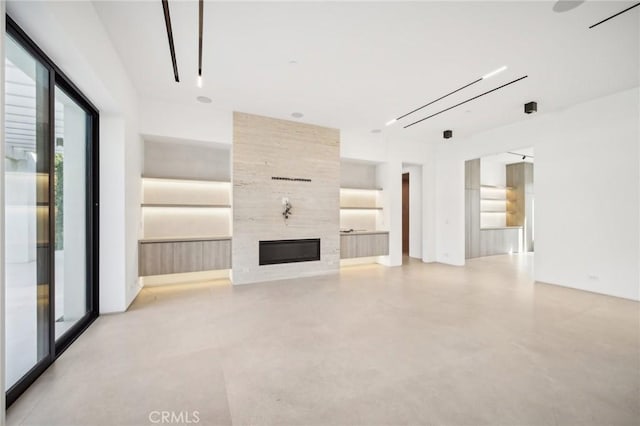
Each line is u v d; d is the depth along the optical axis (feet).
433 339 9.05
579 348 8.42
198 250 15.25
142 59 10.80
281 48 10.04
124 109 11.37
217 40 9.57
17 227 6.66
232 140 16.14
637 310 11.75
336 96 14.12
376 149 21.29
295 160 17.90
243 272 16.30
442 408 5.81
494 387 6.53
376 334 9.42
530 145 17.24
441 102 14.85
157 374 7.02
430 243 23.63
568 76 11.95
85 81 8.71
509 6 7.92
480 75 11.89
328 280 17.13
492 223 29.99
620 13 8.09
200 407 5.82
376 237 21.47
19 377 6.57
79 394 6.23
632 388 6.48
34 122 7.11
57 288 8.73
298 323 10.37
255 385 6.58
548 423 5.39
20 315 6.72
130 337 9.12
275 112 16.38
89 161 10.91
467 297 13.66
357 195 22.89
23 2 5.56
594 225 14.38
